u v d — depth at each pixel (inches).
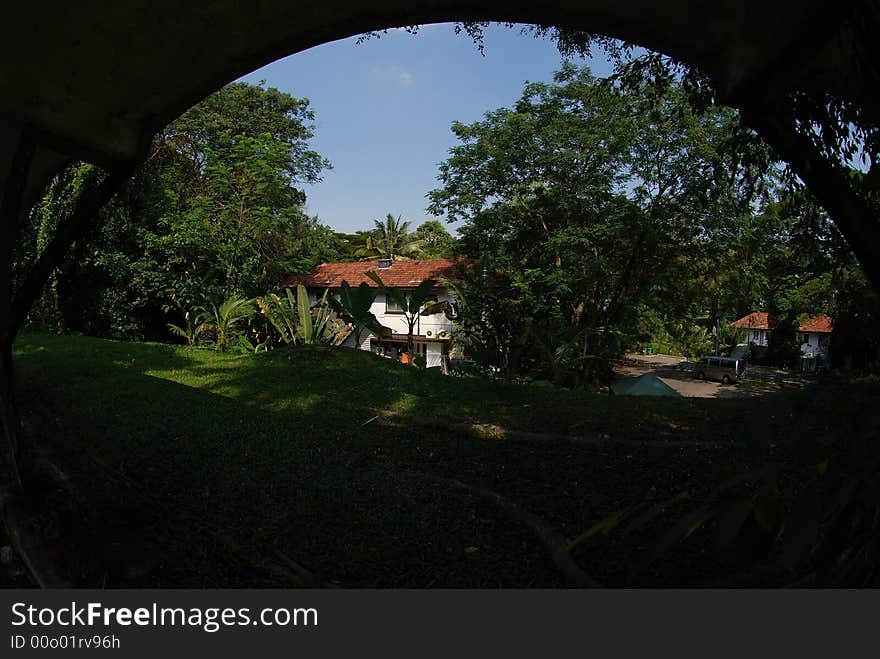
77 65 138.1
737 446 223.3
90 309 629.3
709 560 130.1
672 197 627.5
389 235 1549.0
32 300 163.3
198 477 177.3
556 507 168.1
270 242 753.6
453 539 146.1
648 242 612.4
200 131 725.3
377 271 912.9
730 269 673.6
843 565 66.2
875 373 191.3
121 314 629.0
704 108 236.8
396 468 203.3
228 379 364.8
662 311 764.0
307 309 552.4
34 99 142.6
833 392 80.0
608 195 652.1
